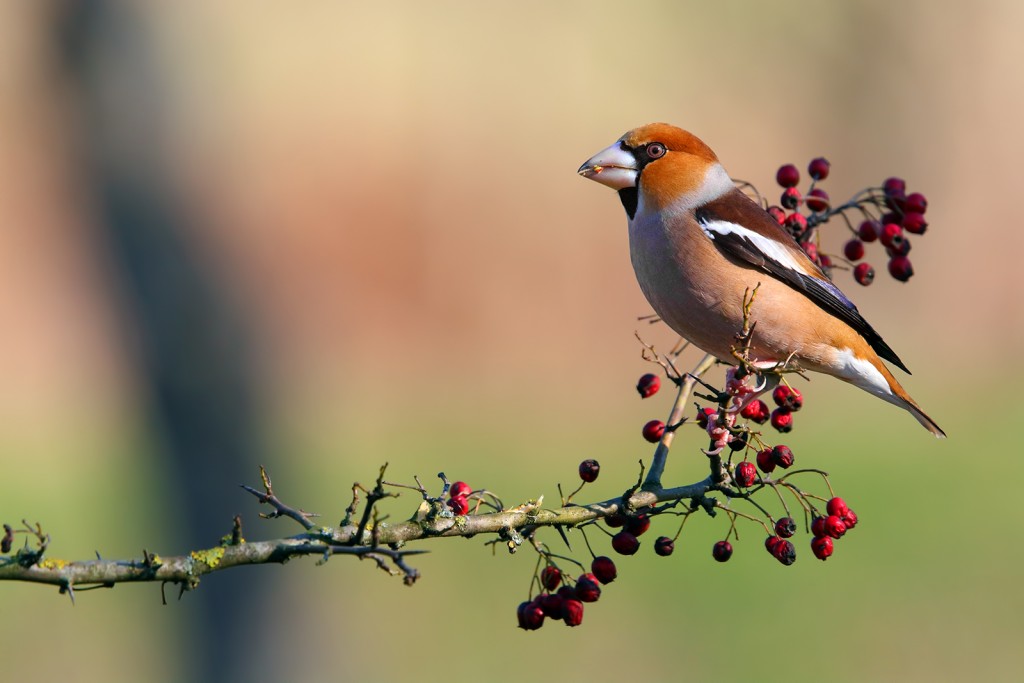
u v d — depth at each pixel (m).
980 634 11.49
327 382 21.47
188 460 10.62
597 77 25.28
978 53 19.89
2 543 4.12
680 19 17.80
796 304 6.79
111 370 21.14
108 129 10.30
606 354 23.17
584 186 25.98
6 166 23.45
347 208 26.17
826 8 18.03
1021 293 23.03
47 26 10.23
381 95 27.31
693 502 5.17
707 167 7.02
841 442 17.53
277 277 24.66
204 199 10.69
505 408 19.72
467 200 26.23
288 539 4.46
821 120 19.97
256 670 11.20
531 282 25.12
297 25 27.36
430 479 15.59
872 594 12.45
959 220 22.78
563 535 4.96
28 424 18.66
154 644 11.91
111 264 10.52
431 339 24.06
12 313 22.62
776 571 13.15
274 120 27.03
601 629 12.07
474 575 13.20
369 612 12.34
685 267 6.87
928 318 23.09
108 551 13.79
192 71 10.69
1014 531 13.81
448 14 26.88
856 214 22.02
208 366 10.55
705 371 7.22
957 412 19.17
